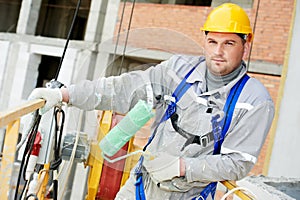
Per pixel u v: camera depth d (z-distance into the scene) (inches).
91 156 75.1
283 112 133.0
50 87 64.7
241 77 66.7
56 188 62.6
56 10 349.7
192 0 291.1
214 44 67.9
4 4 365.4
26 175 58.6
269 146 133.9
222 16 68.8
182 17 250.7
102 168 77.7
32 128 56.9
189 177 63.4
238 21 68.1
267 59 226.7
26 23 316.8
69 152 69.3
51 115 60.6
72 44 285.1
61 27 350.3
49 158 60.6
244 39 69.0
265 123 65.1
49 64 324.8
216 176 63.4
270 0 228.4
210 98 64.0
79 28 350.0
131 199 70.0
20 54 307.9
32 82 309.0
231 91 66.1
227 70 65.8
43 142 60.3
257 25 229.1
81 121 67.0
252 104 65.0
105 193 78.0
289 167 130.2
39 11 328.2
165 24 254.7
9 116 41.4
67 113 66.6
